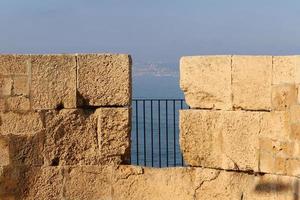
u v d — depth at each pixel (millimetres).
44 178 9000
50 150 8992
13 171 8938
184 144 8969
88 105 9047
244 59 8523
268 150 8406
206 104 8820
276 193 8367
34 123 8953
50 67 8938
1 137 8914
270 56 8367
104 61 8992
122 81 9016
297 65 8117
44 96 8945
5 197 8930
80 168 9062
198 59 8820
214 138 8773
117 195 9117
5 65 8875
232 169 8680
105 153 9086
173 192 9008
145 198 9086
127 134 9086
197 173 8906
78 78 8984
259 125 8461
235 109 8633
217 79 8711
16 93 8914
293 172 8188
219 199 8797
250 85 8508
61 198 9039
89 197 9086
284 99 8250
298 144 8133
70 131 9031
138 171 9086
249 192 8594
